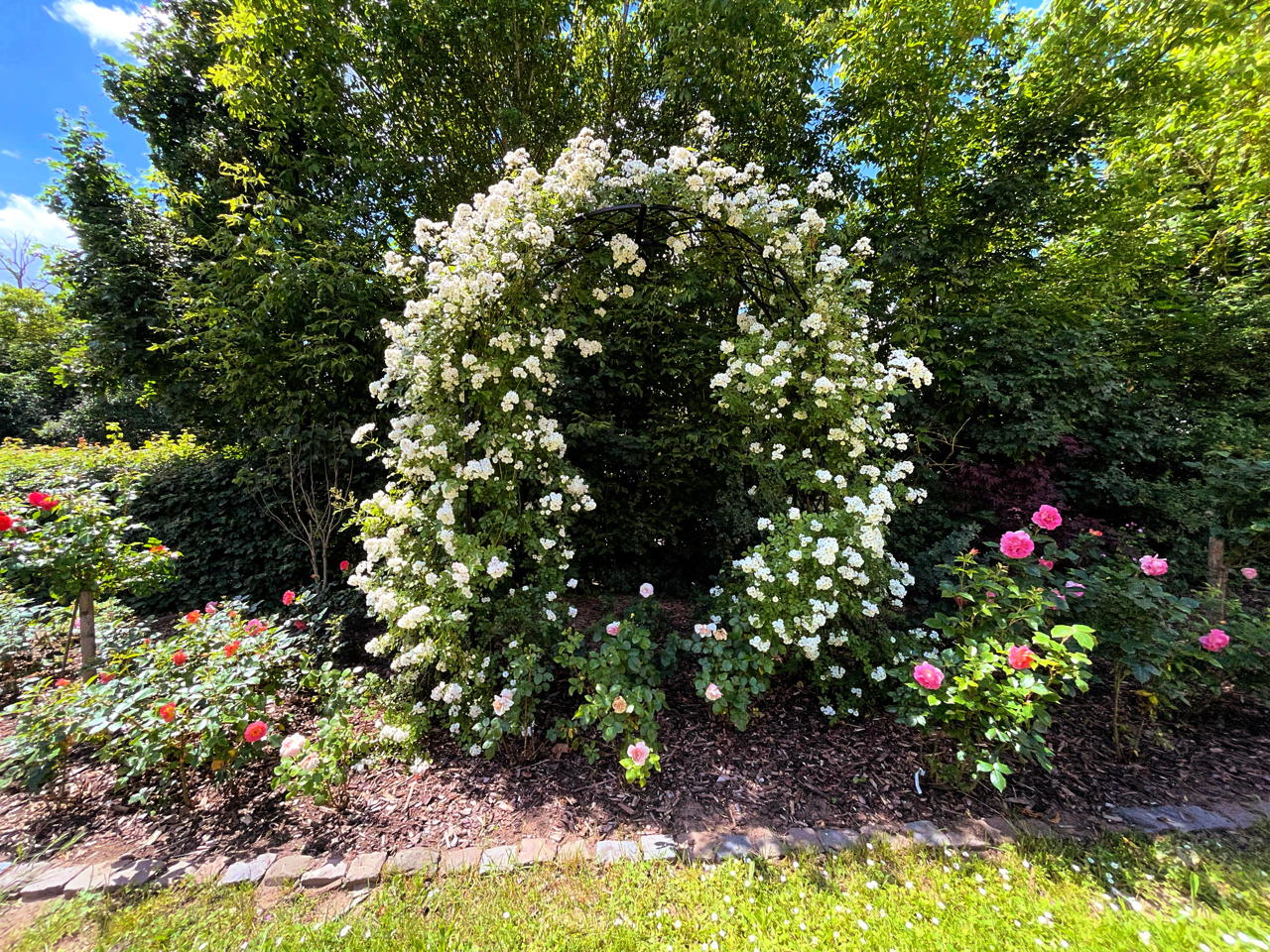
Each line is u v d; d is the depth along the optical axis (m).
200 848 1.88
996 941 1.50
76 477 4.02
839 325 2.95
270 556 4.07
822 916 1.59
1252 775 2.24
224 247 3.75
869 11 4.40
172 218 5.14
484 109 4.73
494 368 2.57
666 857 1.82
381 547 2.39
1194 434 4.02
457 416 2.68
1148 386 4.48
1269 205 4.74
